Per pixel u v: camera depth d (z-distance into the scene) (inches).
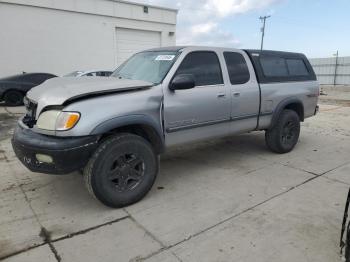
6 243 114.2
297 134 226.7
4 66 580.4
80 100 126.5
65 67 642.8
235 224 126.0
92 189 131.0
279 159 209.0
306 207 140.3
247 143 250.1
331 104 536.4
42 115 127.8
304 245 112.0
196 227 124.1
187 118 160.2
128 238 117.0
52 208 140.3
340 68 1309.1
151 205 142.7
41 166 126.5
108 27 681.6
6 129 305.4
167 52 170.6
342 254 104.1
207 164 199.3
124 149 134.9
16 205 143.3
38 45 604.7
